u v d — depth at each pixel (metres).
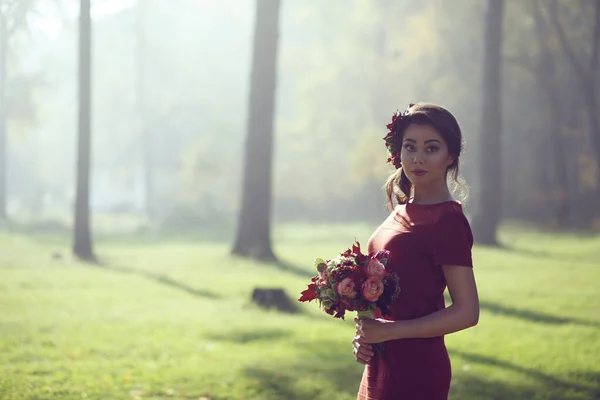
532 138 49.75
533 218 47.78
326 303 3.15
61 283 17.05
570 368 8.70
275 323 12.06
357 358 3.25
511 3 43.28
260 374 8.35
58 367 8.53
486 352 9.65
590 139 46.84
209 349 9.77
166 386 7.78
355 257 3.15
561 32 41.09
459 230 3.10
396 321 3.11
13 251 25.88
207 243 33.38
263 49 23.23
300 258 23.88
